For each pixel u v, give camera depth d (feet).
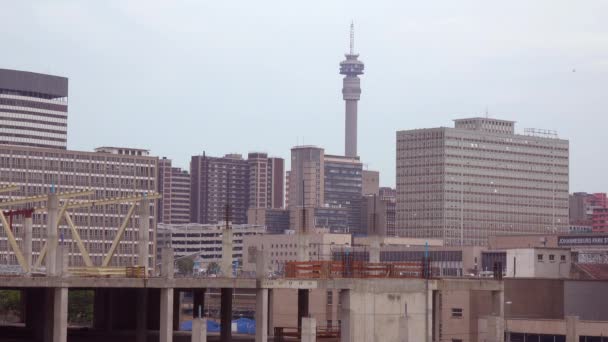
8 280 401.29
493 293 513.45
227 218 486.38
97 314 544.21
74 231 467.93
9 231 448.24
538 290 602.44
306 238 537.24
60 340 404.98
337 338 495.82
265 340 451.53
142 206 469.98
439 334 552.00
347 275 482.28
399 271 508.12
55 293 408.05
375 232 567.59
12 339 487.61
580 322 546.67
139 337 452.76
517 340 570.46
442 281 495.41
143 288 450.30
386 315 479.00
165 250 433.48
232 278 450.30
